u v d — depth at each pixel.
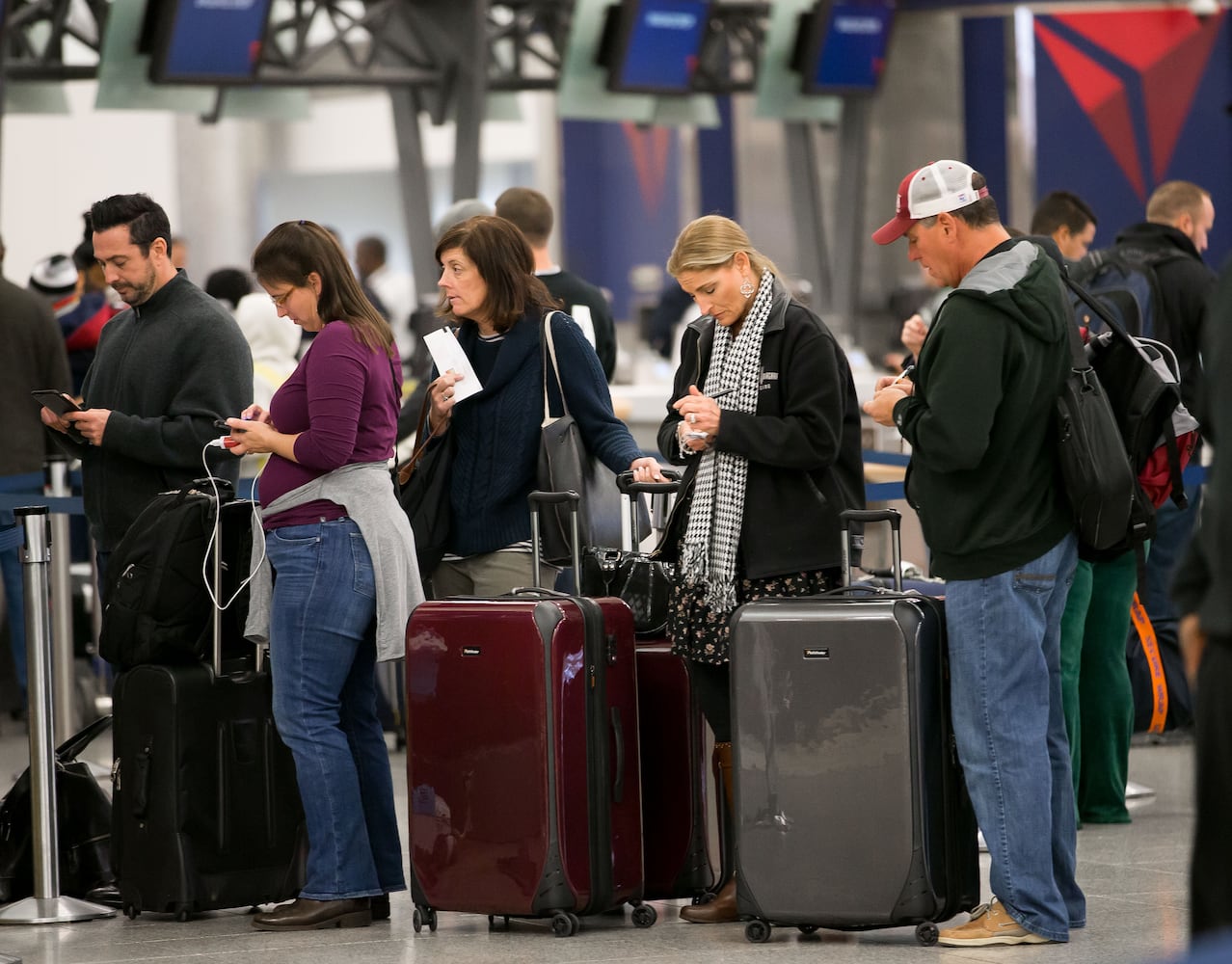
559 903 8.92
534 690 8.90
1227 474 5.15
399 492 10.30
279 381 14.55
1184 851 10.95
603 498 10.10
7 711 17.31
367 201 41.94
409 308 37.31
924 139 35.53
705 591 9.16
